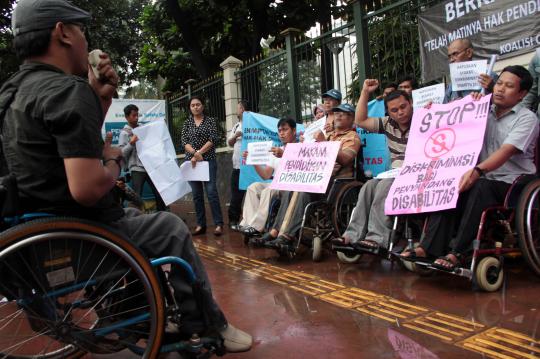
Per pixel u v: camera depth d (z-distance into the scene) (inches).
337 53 249.9
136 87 853.8
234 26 461.1
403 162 142.2
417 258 126.6
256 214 185.2
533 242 118.3
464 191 123.0
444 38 197.8
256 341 98.6
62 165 68.7
